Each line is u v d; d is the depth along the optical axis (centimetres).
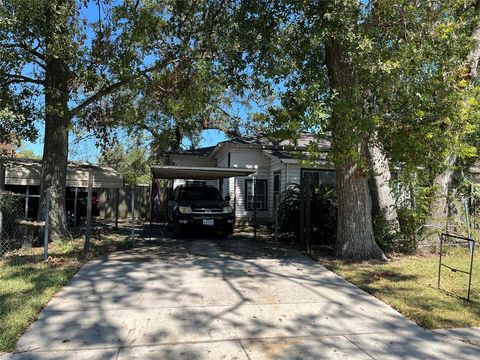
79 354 414
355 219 932
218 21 992
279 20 871
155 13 1134
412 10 743
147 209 2272
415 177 988
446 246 1062
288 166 1692
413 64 762
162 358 411
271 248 1093
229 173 1349
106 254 950
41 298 574
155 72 1191
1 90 1061
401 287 688
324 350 438
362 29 770
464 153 895
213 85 1193
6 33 897
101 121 1354
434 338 476
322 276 766
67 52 942
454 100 816
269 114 863
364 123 750
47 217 851
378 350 441
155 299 600
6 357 404
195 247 1097
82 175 1457
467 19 878
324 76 967
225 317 532
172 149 2244
